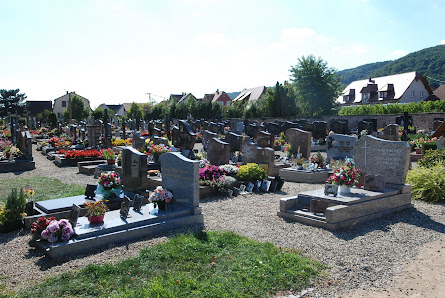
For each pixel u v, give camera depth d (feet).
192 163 28.27
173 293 16.34
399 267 20.74
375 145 36.29
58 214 28.43
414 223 29.66
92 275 18.26
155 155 51.42
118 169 47.60
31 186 44.09
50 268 19.76
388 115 143.95
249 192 41.52
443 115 129.29
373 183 33.42
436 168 40.65
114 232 23.66
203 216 29.07
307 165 51.75
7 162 58.18
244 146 55.88
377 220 30.22
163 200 27.78
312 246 23.86
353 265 20.86
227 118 196.85
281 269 19.49
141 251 21.42
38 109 284.41
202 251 21.65
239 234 26.03
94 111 241.14
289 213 30.50
